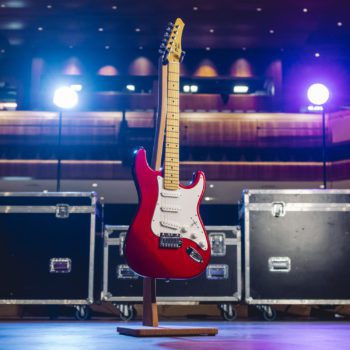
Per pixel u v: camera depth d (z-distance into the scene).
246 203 4.88
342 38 15.05
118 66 16.50
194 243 2.73
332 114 12.91
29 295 4.70
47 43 15.86
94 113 12.93
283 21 14.05
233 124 13.04
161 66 2.96
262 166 12.89
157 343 2.29
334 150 12.77
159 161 2.94
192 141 12.98
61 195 4.81
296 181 12.80
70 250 4.76
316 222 4.84
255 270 4.81
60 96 6.51
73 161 12.78
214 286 4.91
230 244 4.96
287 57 16.56
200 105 15.62
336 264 4.80
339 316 5.36
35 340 2.51
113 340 2.48
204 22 14.21
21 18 14.10
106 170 12.74
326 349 2.06
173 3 13.09
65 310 5.35
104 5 13.25
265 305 4.88
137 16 13.88
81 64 16.50
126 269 4.94
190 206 2.75
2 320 4.84
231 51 16.44
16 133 12.81
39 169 12.74
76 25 14.52
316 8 13.22
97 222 4.96
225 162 12.92
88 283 4.73
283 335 2.86
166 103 2.95
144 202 2.68
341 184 12.89
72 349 2.02
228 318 4.98
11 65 16.70
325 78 16.34
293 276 4.80
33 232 4.78
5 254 4.74
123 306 4.94
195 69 16.44
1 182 13.23
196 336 2.72
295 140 12.88
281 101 15.77
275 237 4.84
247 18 13.90
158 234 2.67
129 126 12.91
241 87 16.73
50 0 12.98
